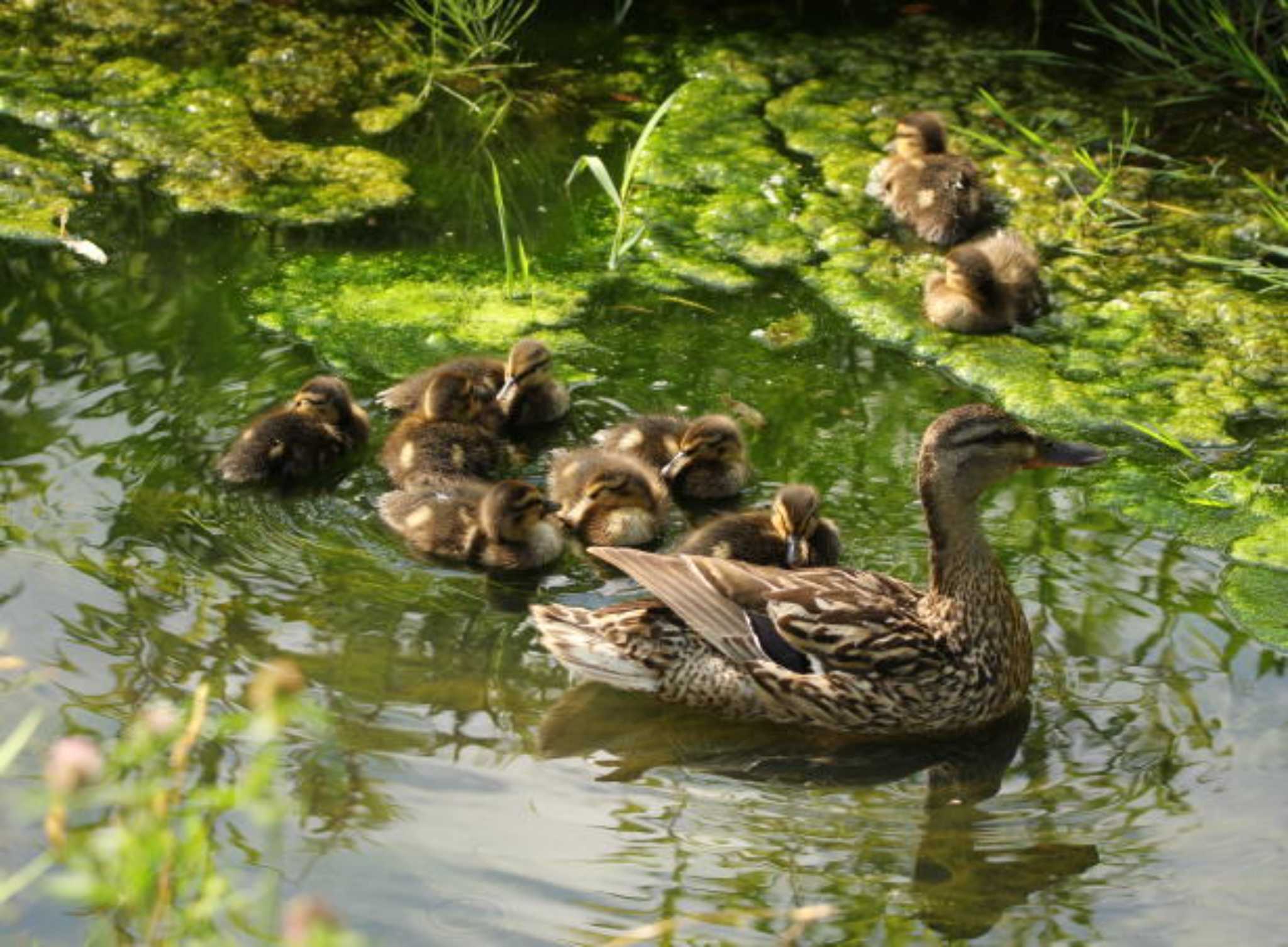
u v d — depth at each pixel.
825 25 17.72
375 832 8.33
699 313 13.41
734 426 11.43
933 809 8.78
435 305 13.31
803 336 13.16
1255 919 7.97
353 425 11.79
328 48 16.88
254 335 12.76
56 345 12.43
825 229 14.55
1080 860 8.36
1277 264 14.12
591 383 12.58
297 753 8.83
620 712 9.48
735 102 16.39
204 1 17.47
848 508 11.23
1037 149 15.66
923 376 12.76
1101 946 7.82
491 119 15.92
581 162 13.69
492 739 9.10
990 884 8.21
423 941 7.70
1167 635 10.06
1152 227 14.59
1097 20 17.36
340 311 13.16
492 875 8.11
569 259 14.04
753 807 8.77
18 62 16.23
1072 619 10.20
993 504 11.38
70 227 13.88
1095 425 12.26
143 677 9.25
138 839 6.54
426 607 10.21
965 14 17.84
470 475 11.46
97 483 11.01
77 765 6.38
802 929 7.87
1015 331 13.33
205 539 10.62
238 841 8.20
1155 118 16.11
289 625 9.87
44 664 9.29
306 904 6.12
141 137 15.22
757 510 11.09
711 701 9.52
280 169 14.93
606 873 8.18
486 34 16.83
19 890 7.78
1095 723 9.39
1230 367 12.89
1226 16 15.86
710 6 17.95
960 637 9.44
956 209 14.34
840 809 8.77
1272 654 9.88
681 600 9.41
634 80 16.69
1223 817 8.63
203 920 7.12
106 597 9.93
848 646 9.36
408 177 14.99
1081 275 14.00
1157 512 11.27
